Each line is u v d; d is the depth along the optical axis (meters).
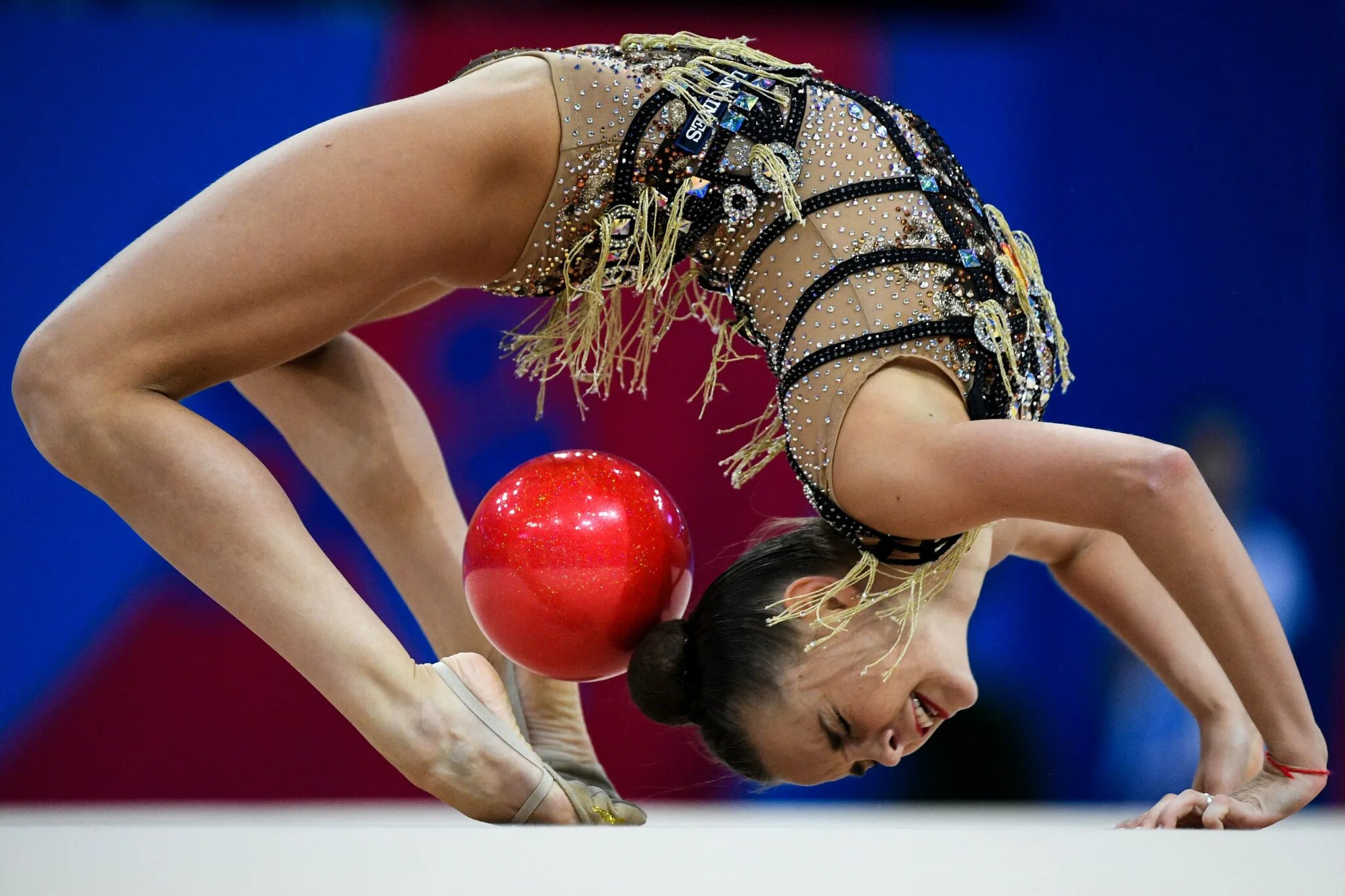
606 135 5.72
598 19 12.58
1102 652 12.42
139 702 11.77
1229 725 6.84
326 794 11.96
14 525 11.63
